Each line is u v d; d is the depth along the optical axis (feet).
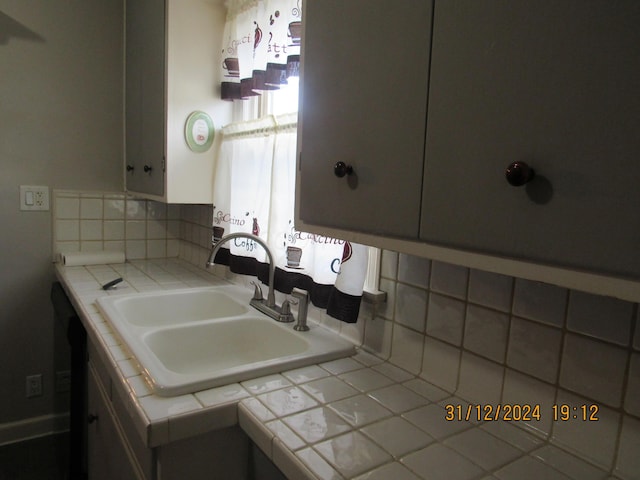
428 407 3.09
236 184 5.51
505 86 1.85
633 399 2.37
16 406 7.41
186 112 5.84
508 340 2.95
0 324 7.16
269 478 3.03
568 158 1.65
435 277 3.43
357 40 2.63
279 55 4.69
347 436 2.67
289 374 3.54
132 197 7.88
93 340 4.31
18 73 6.86
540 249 1.76
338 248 4.07
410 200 2.33
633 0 1.45
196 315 5.90
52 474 6.61
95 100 7.46
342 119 2.78
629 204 1.49
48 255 7.38
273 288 4.88
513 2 1.80
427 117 2.21
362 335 4.15
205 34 5.87
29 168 7.10
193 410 2.89
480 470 2.41
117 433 3.93
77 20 7.18
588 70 1.57
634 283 1.50
